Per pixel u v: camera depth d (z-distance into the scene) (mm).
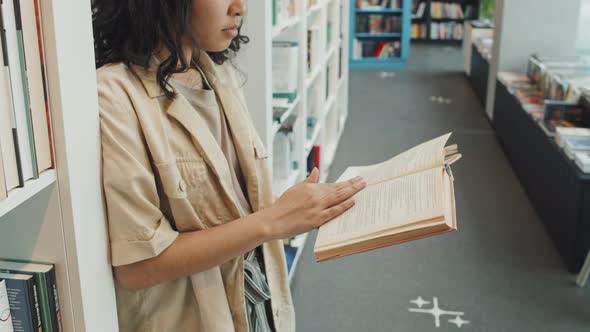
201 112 1261
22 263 1008
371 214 1146
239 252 1159
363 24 10203
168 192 1121
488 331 2719
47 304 993
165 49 1163
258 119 2283
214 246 1136
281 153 3070
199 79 1309
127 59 1120
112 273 1128
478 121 6492
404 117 6648
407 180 1226
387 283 3146
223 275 1300
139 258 1088
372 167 1497
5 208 808
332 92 5113
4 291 949
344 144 5617
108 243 1100
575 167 3242
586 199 3102
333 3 4945
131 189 1059
